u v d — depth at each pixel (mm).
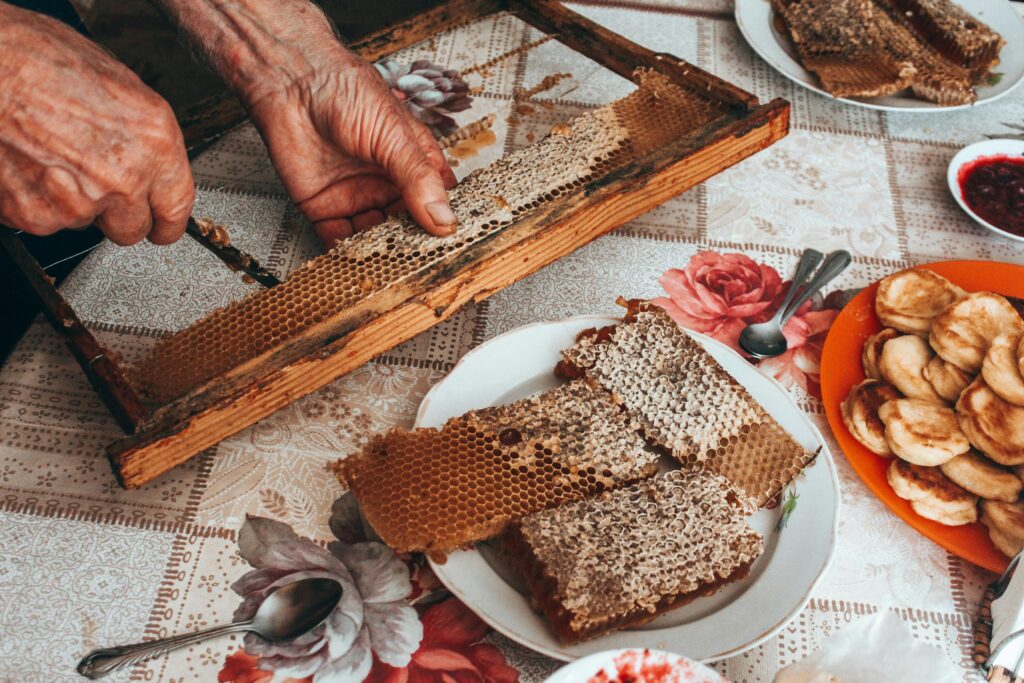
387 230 841
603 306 905
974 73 1066
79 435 818
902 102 1047
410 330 810
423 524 748
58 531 774
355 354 792
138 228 812
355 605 752
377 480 767
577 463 778
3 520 776
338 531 787
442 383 822
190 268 900
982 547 770
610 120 923
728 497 763
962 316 807
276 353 767
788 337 886
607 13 1142
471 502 758
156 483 799
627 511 752
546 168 889
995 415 768
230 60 878
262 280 889
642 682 635
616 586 718
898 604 766
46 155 737
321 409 840
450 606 757
